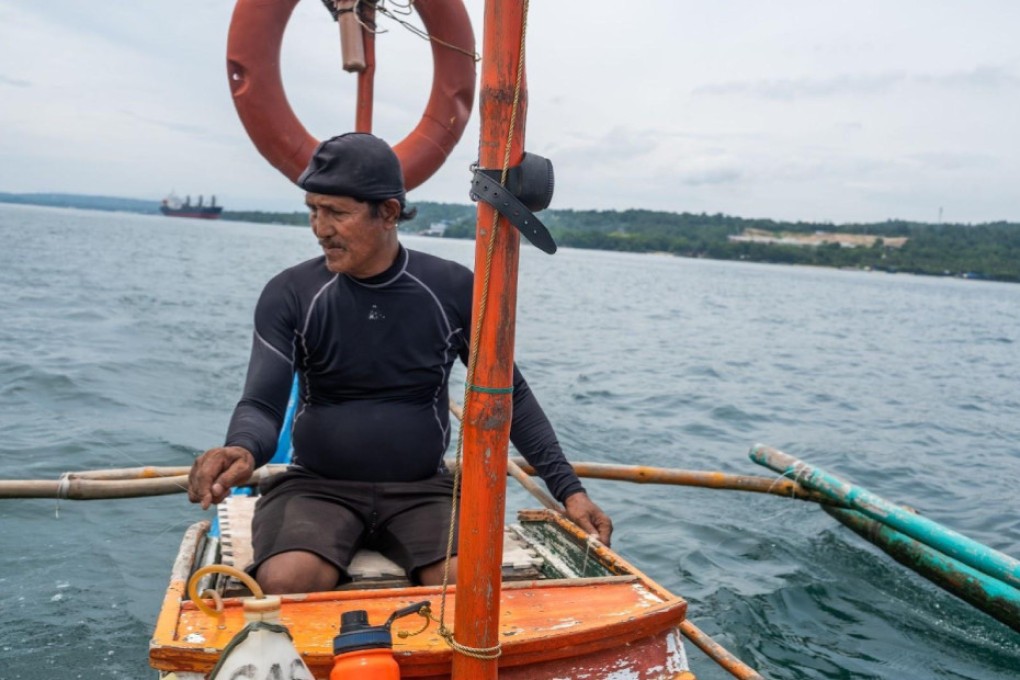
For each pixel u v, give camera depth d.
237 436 2.54
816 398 12.12
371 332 2.89
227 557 2.82
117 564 4.84
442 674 2.22
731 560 5.43
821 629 4.52
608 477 5.19
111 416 7.88
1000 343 24.44
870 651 4.29
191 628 2.18
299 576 2.58
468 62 4.90
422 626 2.31
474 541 2.08
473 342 2.05
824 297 48.03
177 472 4.32
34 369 9.50
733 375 13.80
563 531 3.19
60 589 4.49
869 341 22.56
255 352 2.86
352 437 2.91
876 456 8.60
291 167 4.69
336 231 2.72
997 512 6.88
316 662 2.13
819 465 8.11
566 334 18.62
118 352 11.27
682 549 5.57
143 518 5.50
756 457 5.52
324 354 2.90
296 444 3.04
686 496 6.73
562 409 9.72
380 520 2.91
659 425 9.34
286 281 2.91
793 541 5.78
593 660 2.39
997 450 9.32
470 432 2.06
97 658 3.88
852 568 5.34
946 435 10.03
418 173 4.86
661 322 23.77
